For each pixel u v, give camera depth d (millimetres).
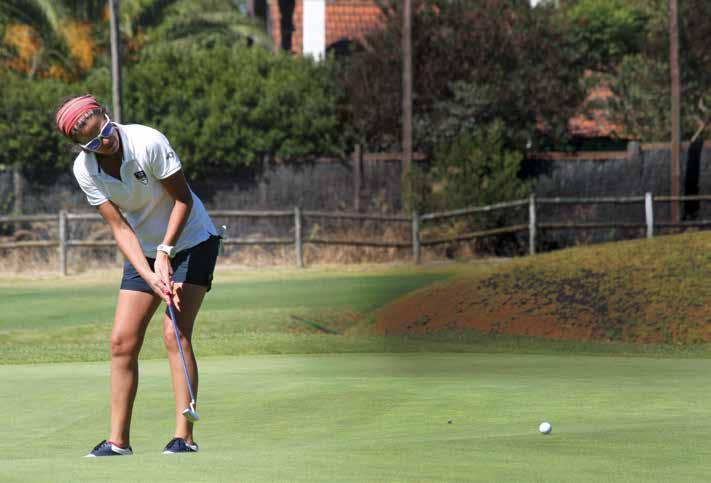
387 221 61281
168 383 20172
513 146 65438
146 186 13648
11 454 13414
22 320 36312
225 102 63844
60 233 54969
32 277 52812
